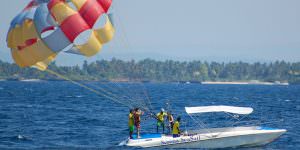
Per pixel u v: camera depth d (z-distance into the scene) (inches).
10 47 3981.3
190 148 4456.2
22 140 5019.7
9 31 3956.7
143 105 4722.0
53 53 3941.9
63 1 3988.7
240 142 4527.6
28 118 7081.7
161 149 4397.1
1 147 4606.3
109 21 4217.5
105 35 4178.2
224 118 7322.8
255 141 4557.1
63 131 5693.9
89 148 4537.4
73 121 6747.1
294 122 6899.6
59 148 4557.1
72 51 4065.0
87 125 6289.4
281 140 5029.5
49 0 3961.6
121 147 4431.6
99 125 6309.1
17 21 3885.3
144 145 4416.8
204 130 4574.3
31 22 3939.5
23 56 3964.1
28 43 3988.7
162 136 4483.3
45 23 3855.8
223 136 4475.9
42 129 5841.5
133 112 4542.3
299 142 4965.6
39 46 3944.4
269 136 4566.9
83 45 4084.6
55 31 3939.5
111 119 7096.5
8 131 5629.9
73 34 3919.8
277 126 6382.9
